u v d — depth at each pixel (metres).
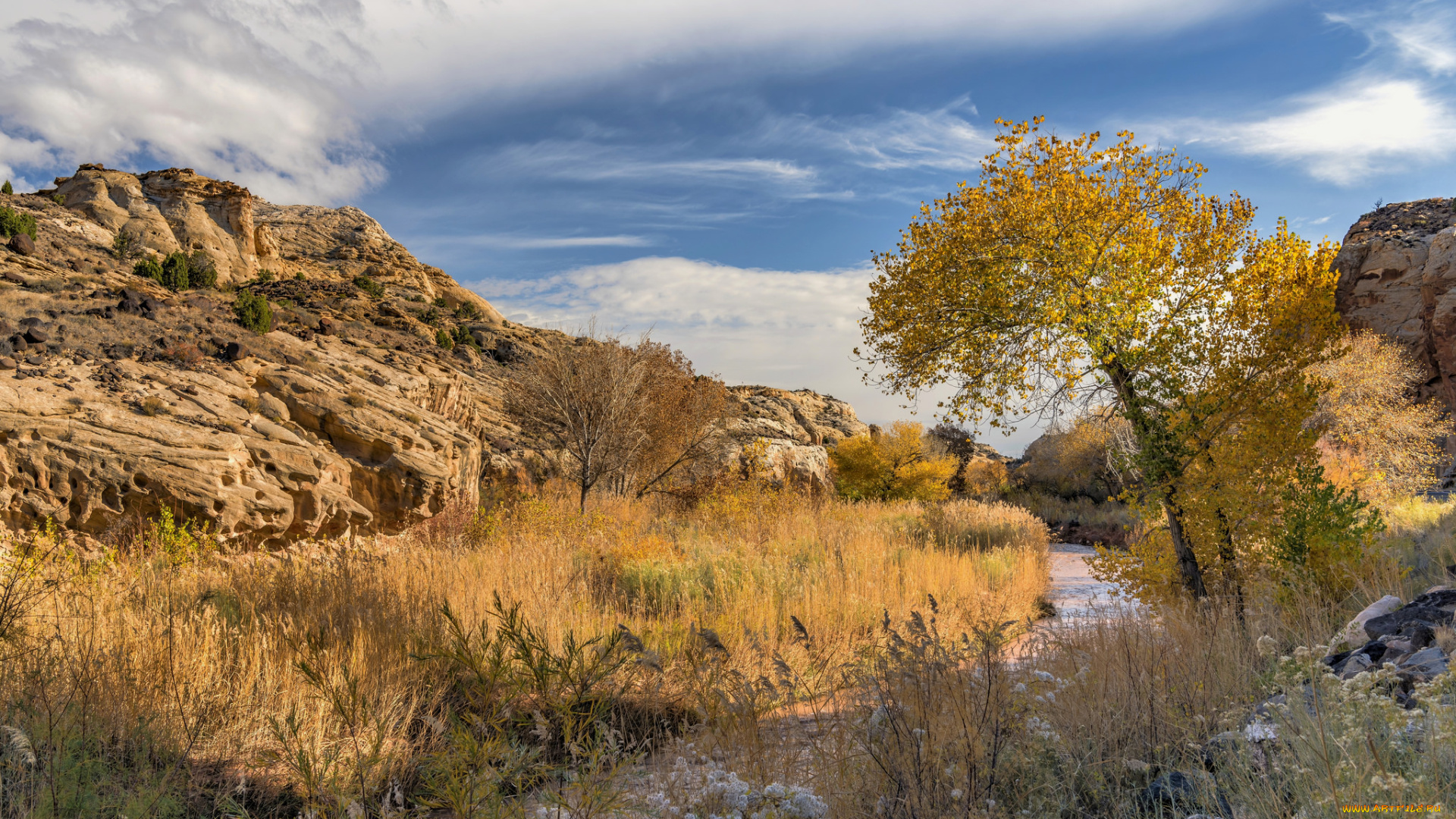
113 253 39.59
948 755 3.30
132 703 4.06
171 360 12.15
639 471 22.03
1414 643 4.18
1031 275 8.93
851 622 8.16
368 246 80.31
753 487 20.38
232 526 9.30
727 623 7.32
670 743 4.30
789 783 3.38
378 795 3.63
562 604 7.19
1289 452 7.78
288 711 4.21
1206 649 4.66
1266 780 2.49
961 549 15.45
